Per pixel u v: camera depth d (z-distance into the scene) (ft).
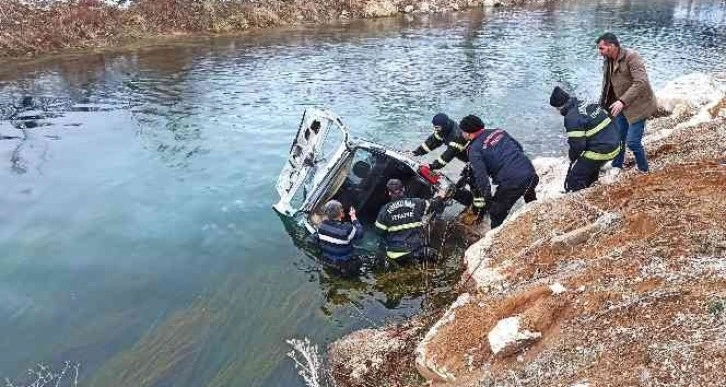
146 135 39.47
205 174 33.22
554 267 17.35
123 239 26.50
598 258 16.14
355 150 25.13
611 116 21.66
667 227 16.24
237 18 75.00
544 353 13.43
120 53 61.98
